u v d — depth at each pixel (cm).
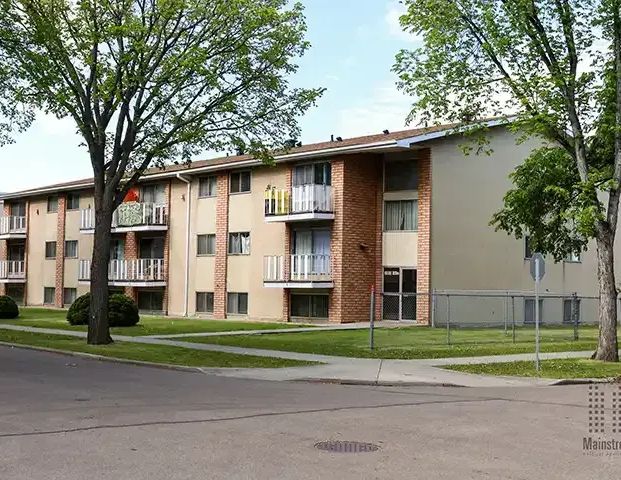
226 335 2603
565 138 2042
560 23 1922
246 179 3703
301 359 1891
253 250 3628
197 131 2317
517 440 892
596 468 752
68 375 1543
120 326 3009
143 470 707
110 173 2309
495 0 1930
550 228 2603
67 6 2148
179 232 4031
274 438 876
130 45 2197
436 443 865
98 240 2264
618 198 1970
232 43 2284
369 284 3309
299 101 2450
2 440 844
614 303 1961
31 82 2195
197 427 941
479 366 1791
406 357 1970
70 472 697
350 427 963
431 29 1981
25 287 5166
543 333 2948
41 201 5081
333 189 3278
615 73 1941
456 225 3222
